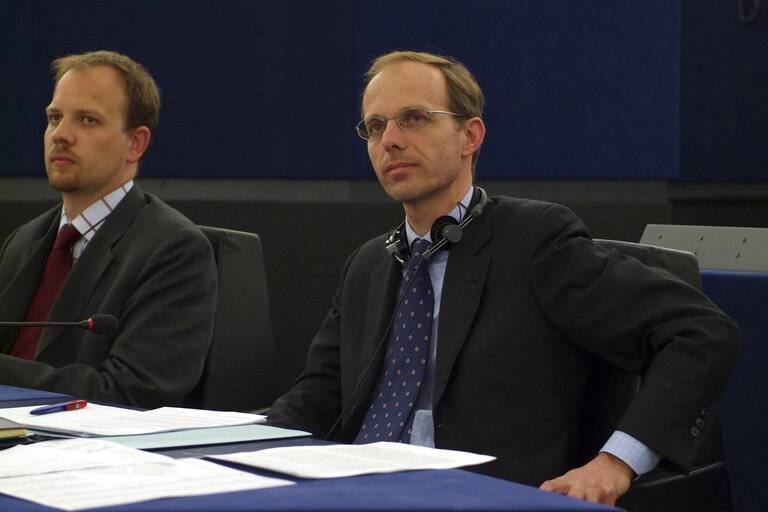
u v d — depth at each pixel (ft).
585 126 25.14
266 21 26.27
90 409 10.73
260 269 16.52
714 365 10.04
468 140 12.05
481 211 11.65
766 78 33.94
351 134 25.95
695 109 34.91
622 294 10.61
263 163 26.48
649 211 24.68
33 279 15.70
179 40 26.55
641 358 10.63
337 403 12.80
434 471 7.18
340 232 25.59
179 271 15.06
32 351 15.40
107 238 15.31
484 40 25.26
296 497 6.16
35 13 26.84
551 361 10.96
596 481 9.52
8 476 6.96
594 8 24.91
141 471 7.04
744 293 14.70
